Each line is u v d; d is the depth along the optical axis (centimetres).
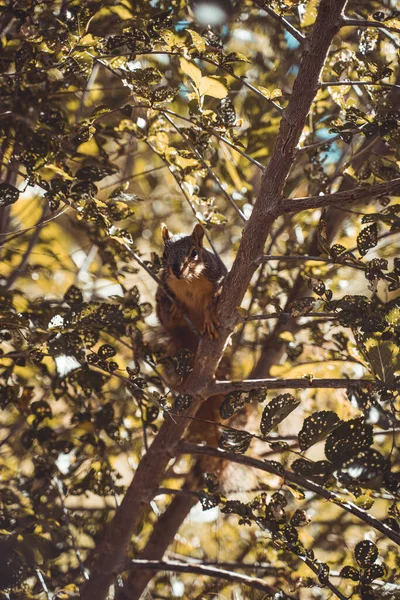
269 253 1197
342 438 713
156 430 927
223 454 846
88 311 797
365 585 732
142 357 931
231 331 828
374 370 712
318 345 1023
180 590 1123
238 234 1422
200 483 1059
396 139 766
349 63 961
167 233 1159
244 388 815
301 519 770
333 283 1181
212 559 1202
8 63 909
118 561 927
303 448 738
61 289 1287
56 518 962
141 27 909
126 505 918
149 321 1355
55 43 798
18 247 1226
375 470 700
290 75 1290
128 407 1176
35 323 855
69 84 948
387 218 738
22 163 841
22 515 915
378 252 1275
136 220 1412
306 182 1220
